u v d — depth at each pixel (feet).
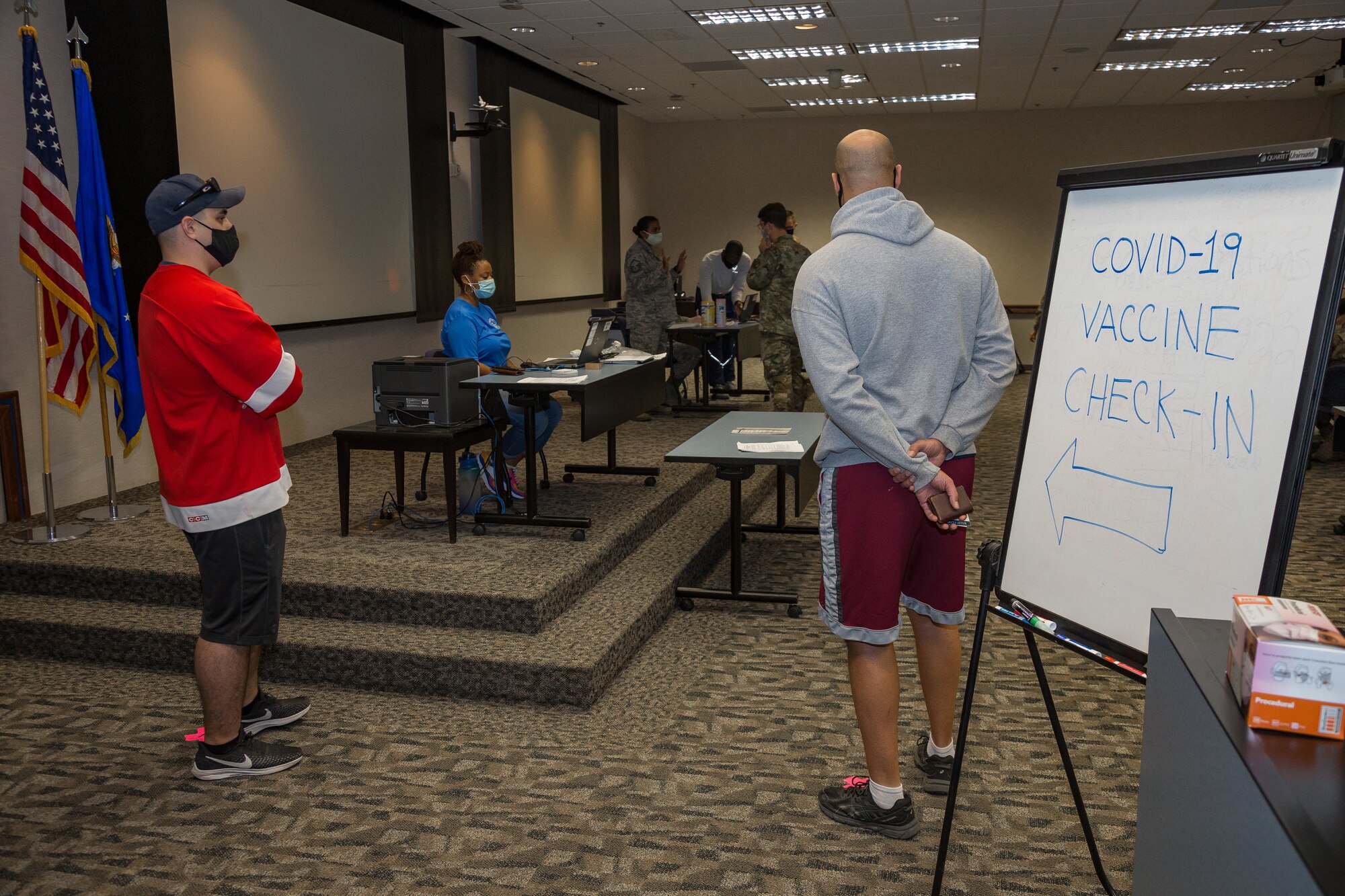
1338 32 26.66
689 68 32.04
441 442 12.64
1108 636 5.12
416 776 8.29
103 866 7.00
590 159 37.09
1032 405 5.89
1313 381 4.19
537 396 13.51
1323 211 4.27
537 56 30.14
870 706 6.92
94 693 10.23
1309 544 15.39
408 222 24.72
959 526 6.41
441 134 26.13
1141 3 23.56
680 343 25.29
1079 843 7.07
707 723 9.24
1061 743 6.37
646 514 14.39
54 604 11.72
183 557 12.14
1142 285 5.18
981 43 28.04
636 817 7.55
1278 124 38.99
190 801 7.91
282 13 19.58
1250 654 3.22
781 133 44.11
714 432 12.98
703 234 45.60
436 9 24.32
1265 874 2.73
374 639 10.39
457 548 12.64
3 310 14.21
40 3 14.53
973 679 5.87
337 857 7.07
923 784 7.89
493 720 9.41
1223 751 3.17
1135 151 40.52
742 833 7.27
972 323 6.72
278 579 8.25
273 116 19.42
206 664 8.05
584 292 37.14
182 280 7.77
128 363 13.79
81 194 13.29
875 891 6.51
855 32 26.58
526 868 6.87
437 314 26.17
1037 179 41.60
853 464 6.63
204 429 7.75
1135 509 5.04
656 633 11.71
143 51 16.01
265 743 8.57
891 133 42.78
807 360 6.48
